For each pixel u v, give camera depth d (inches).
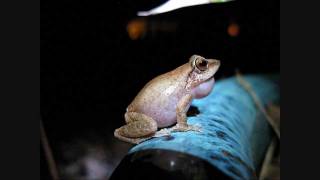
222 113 4.8
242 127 4.9
